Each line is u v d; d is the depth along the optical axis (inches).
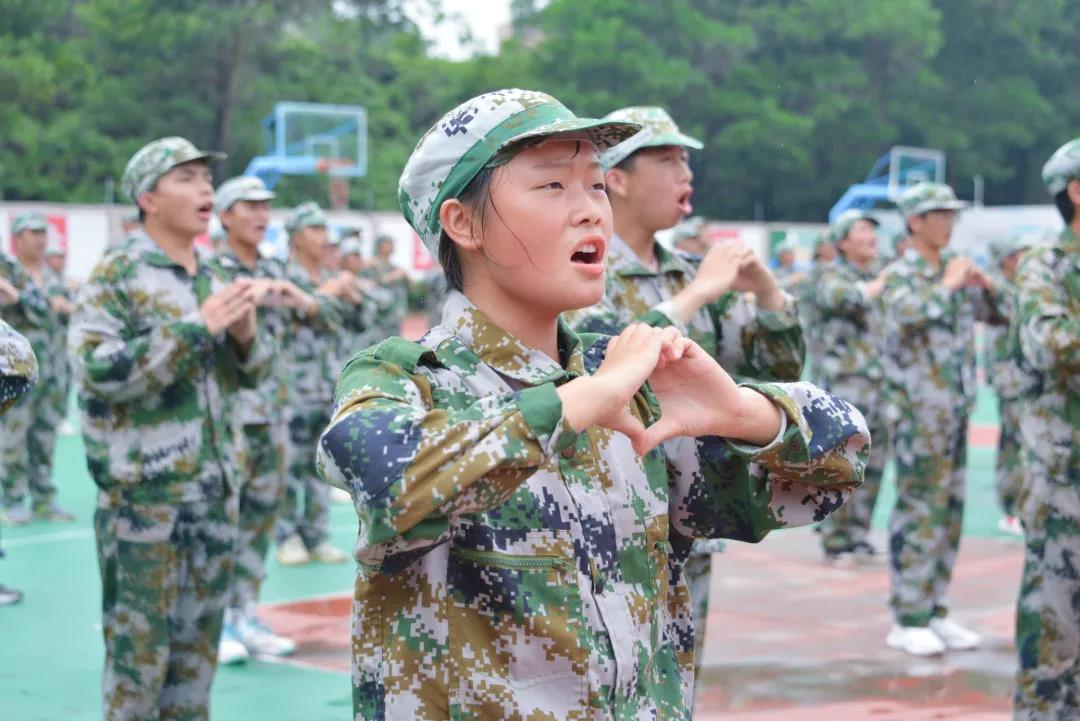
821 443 73.0
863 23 1584.6
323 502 317.4
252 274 270.2
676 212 147.6
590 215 69.1
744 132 1563.7
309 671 221.0
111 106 1488.7
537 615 67.1
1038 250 159.8
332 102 1657.2
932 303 236.7
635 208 147.5
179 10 1513.3
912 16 1572.3
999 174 1683.1
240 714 196.2
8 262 365.1
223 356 167.5
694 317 146.6
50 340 371.6
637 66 1581.0
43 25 1593.3
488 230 69.1
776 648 237.9
